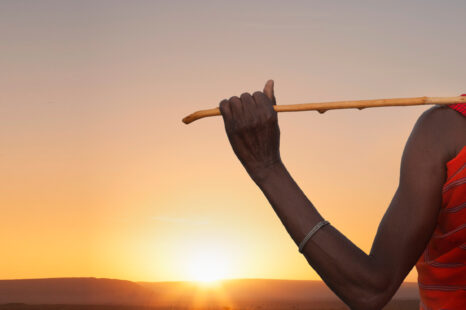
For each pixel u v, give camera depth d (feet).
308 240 4.41
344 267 4.34
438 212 4.45
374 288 4.32
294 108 4.45
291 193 4.49
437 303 4.64
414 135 4.66
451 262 4.47
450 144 4.45
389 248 4.46
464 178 4.29
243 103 4.50
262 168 4.55
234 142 4.54
